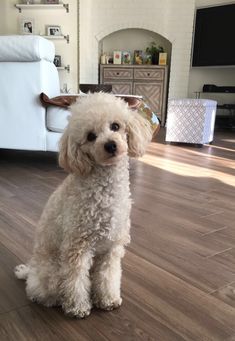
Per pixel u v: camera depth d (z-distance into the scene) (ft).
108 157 3.03
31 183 7.90
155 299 3.76
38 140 9.29
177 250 4.91
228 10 19.26
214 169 9.98
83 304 3.42
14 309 3.53
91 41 21.16
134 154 3.44
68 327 3.29
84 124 3.14
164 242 5.14
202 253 4.86
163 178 8.86
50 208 3.48
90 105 3.24
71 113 3.37
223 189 8.07
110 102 3.30
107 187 3.16
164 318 3.47
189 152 12.44
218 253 4.89
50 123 9.22
